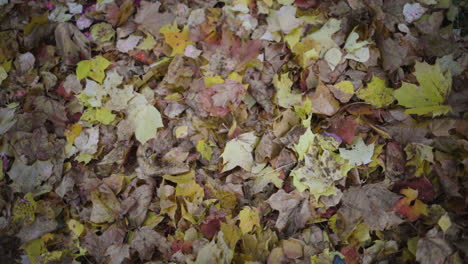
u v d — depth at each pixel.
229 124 1.07
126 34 1.11
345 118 1.05
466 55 1.06
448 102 1.03
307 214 1.02
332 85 1.06
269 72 1.08
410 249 0.98
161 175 1.04
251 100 1.08
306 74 1.07
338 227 1.01
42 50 1.10
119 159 1.05
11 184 1.01
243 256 0.99
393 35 1.08
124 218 1.02
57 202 1.02
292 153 1.04
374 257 1.00
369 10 1.09
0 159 1.02
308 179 1.01
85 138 1.06
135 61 1.10
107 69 1.09
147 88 1.09
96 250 1.01
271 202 1.02
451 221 0.97
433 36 1.08
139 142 1.07
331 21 1.09
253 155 1.05
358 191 1.01
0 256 0.98
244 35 1.10
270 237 1.01
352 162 1.02
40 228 1.00
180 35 1.10
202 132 1.07
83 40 1.10
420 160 1.02
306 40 1.08
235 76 1.07
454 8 1.09
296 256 0.99
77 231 1.01
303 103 1.05
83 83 1.09
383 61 1.07
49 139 1.05
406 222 1.00
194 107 1.07
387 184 1.02
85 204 1.04
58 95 1.08
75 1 1.12
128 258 1.00
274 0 1.12
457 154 1.02
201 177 1.05
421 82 1.03
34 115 1.05
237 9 1.11
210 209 1.02
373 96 1.06
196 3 1.13
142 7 1.12
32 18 1.09
